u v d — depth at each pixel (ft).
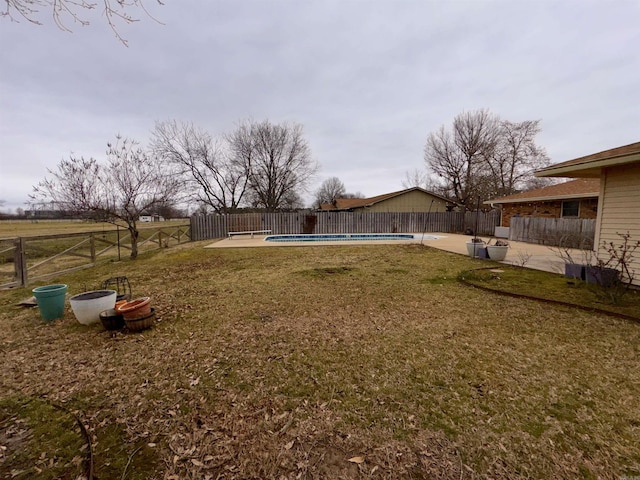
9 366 8.79
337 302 14.40
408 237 52.49
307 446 5.53
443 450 5.37
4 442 5.77
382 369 8.29
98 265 26.73
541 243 38.96
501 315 12.45
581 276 17.99
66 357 9.29
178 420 6.31
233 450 5.46
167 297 15.79
